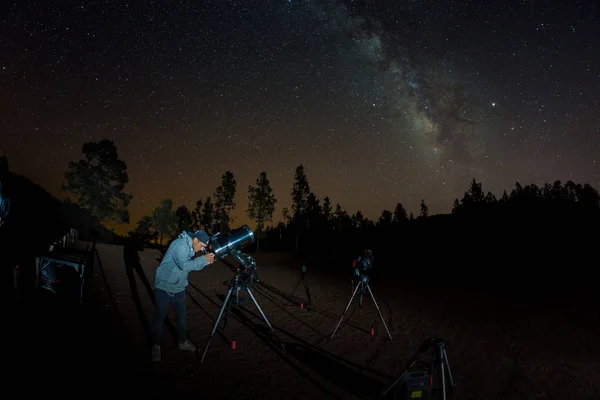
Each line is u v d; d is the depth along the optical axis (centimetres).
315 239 5291
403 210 6994
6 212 1227
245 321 905
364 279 1055
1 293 789
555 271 1817
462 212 5156
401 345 813
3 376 471
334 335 855
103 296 978
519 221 3538
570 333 964
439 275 2027
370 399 532
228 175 4722
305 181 4531
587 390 631
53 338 623
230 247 684
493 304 1310
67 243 1600
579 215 3259
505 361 754
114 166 4334
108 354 590
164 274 597
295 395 526
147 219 4556
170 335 727
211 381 542
